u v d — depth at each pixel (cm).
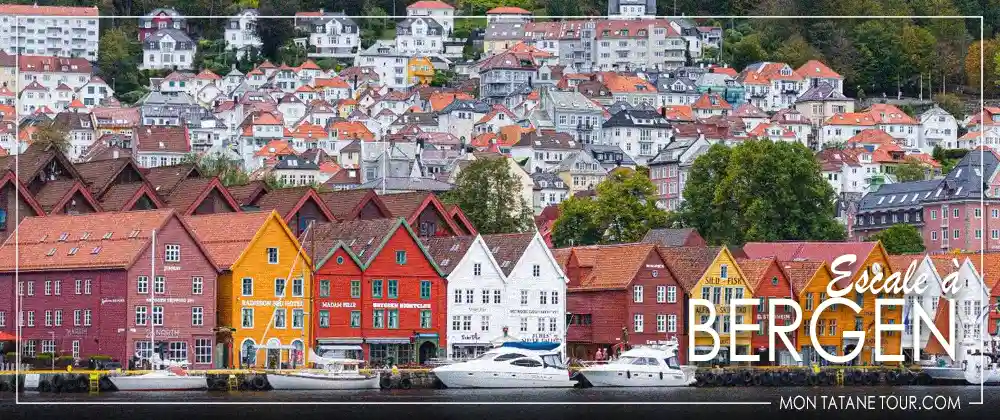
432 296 18462
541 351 17188
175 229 17012
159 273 16875
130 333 16688
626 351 18450
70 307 17125
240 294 17250
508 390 17012
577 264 19962
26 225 17912
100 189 18538
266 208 19212
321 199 19250
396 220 18325
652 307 19550
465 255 18688
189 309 17038
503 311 18875
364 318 18012
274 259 17500
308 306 17650
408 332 18275
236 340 17212
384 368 17112
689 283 19762
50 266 17262
